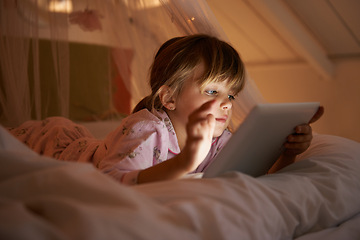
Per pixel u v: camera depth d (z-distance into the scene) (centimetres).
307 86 275
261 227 43
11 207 30
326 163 68
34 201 32
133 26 139
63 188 37
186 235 35
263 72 305
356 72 243
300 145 72
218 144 95
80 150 95
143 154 72
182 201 40
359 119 245
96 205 35
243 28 259
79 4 154
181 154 58
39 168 41
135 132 75
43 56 162
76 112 192
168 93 80
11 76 138
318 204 55
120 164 70
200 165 94
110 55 185
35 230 27
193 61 77
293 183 56
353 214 61
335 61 255
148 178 61
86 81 193
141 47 137
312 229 54
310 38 239
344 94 252
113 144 77
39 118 146
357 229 55
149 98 89
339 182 61
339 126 257
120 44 147
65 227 30
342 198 58
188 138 56
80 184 37
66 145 103
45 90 162
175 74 79
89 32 175
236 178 50
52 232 28
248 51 286
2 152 42
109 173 68
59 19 147
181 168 58
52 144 105
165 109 84
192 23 109
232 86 79
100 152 85
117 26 145
